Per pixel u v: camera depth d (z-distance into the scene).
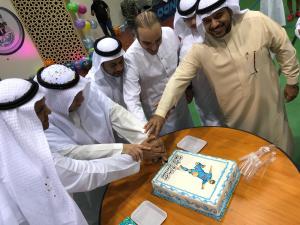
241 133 1.66
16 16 3.25
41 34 3.39
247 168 1.42
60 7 3.30
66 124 1.51
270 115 1.82
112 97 2.01
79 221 1.22
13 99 1.08
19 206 1.15
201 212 1.29
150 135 1.63
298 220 1.16
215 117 2.26
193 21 1.83
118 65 1.87
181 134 1.79
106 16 3.89
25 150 1.12
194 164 1.44
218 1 1.43
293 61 1.69
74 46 3.53
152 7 4.45
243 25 1.59
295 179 1.31
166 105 1.71
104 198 1.51
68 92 1.40
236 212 1.25
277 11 3.73
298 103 2.86
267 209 1.23
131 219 1.35
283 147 1.94
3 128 1.09
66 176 1.29
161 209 1.36
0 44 3.27
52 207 1.18
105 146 1.50
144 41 1.76
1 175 1.12
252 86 1.70
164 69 2.05
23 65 3.48
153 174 1.57
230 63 1.65
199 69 1.90
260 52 1.61
